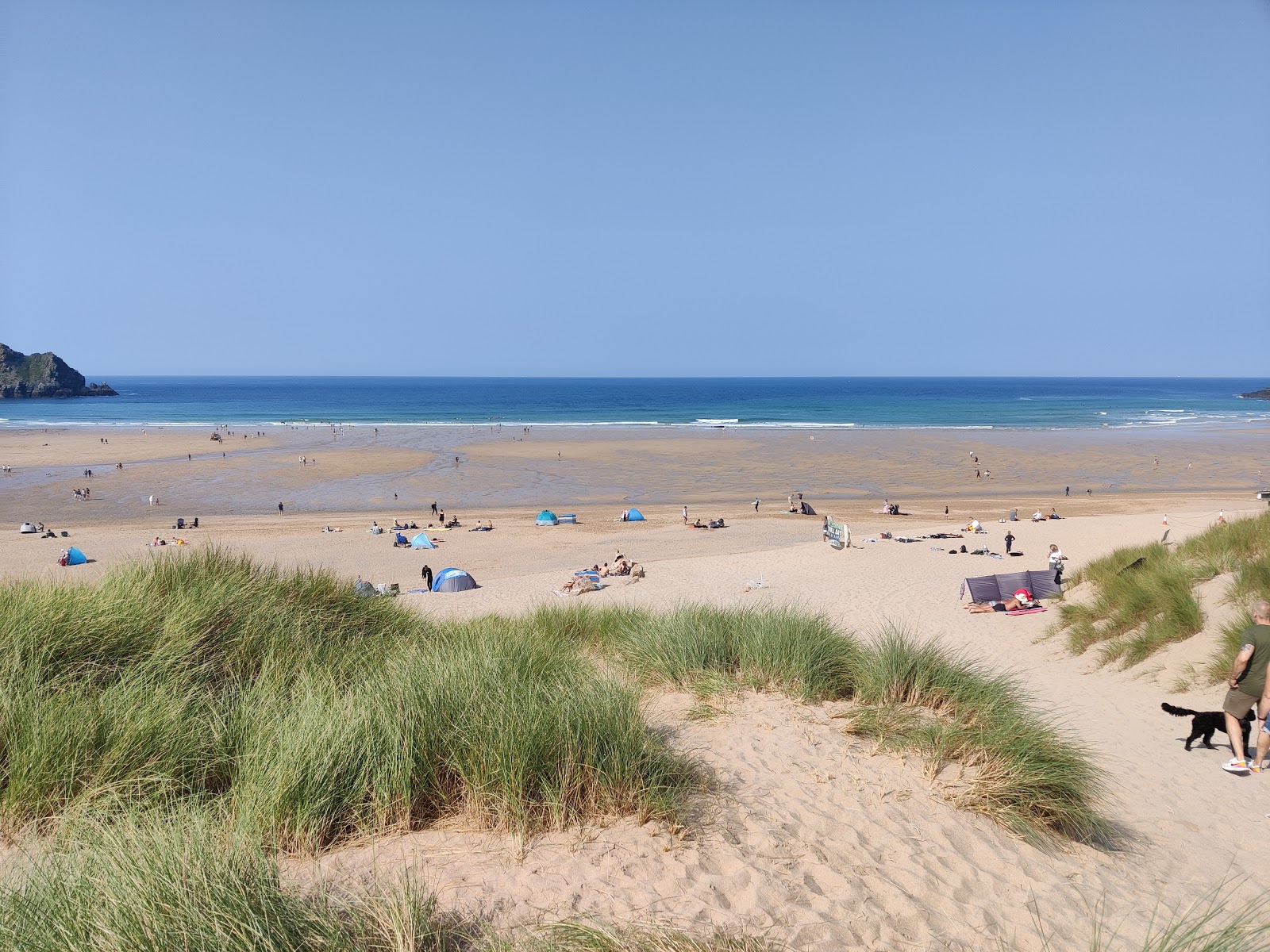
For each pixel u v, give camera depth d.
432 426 90.00
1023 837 4.16
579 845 3.41
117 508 40.16
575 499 44.00
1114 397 170.38
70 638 4.68
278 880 2.72
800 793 4.24
